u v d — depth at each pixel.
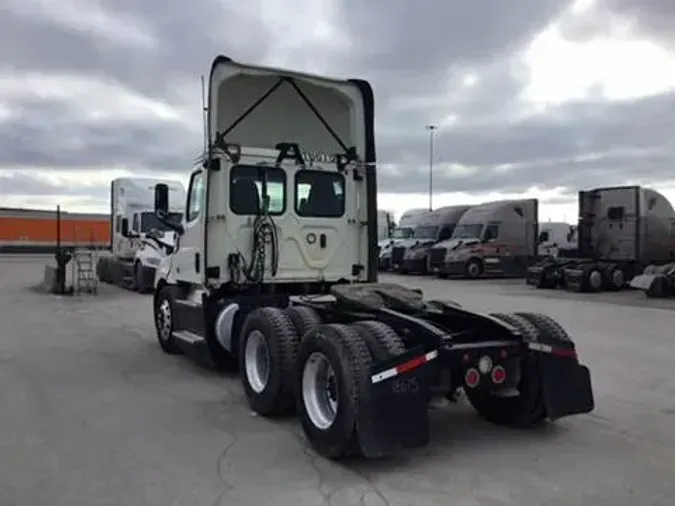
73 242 48.81
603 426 5.55
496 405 5.58
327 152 8.12
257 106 7.83
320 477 4.37
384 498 4.02
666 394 6.66
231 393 6.66
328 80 7.78
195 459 4.70
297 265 7.57
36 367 7.91
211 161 7.14
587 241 22.06
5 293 18.16
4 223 50.22
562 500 4.00
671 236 21.12
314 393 4.91
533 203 25.67
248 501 3.97
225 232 7.23
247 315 6.56
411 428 4.41
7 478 4.32
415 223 30.12
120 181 20.92
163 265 8.97
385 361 4.43
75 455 4.77
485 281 23.69
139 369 7.82
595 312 13.92
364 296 5.82
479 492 4.12
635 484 4.26
